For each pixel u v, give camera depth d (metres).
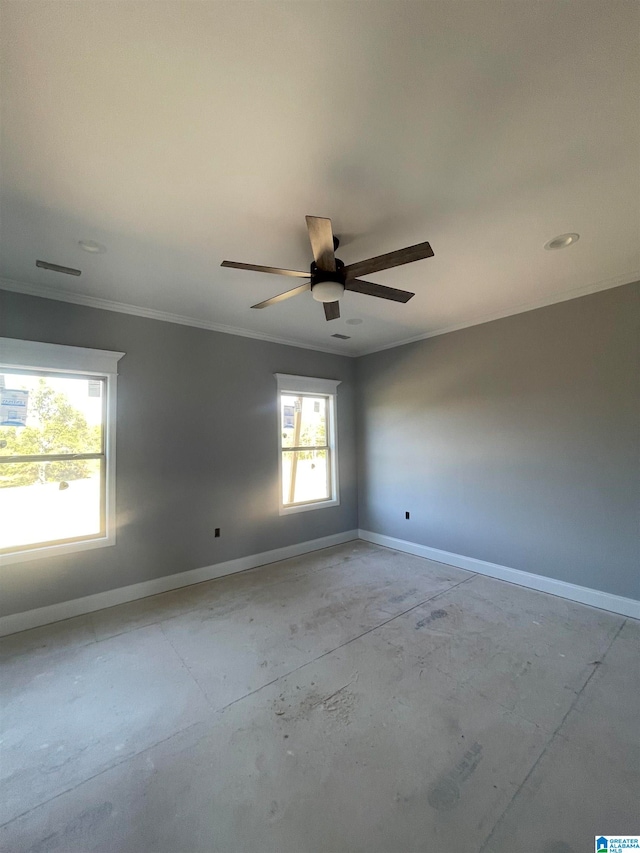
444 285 3.09
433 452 4.38
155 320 3.59
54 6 1.07
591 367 3.16
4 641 2.65
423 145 1.61
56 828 1.37
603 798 1.47
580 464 3.23
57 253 2.46
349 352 5.21
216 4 1.08
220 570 3.89
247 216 2.09
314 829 1.36
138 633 2.74
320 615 2.99
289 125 1.49
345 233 2.27
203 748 1.72
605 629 2.73
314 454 4.97
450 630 2.73
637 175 1.82
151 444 3.50
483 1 1.08
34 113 1.41
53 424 3.08
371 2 1.08
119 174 1.75
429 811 1.42
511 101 1.41
